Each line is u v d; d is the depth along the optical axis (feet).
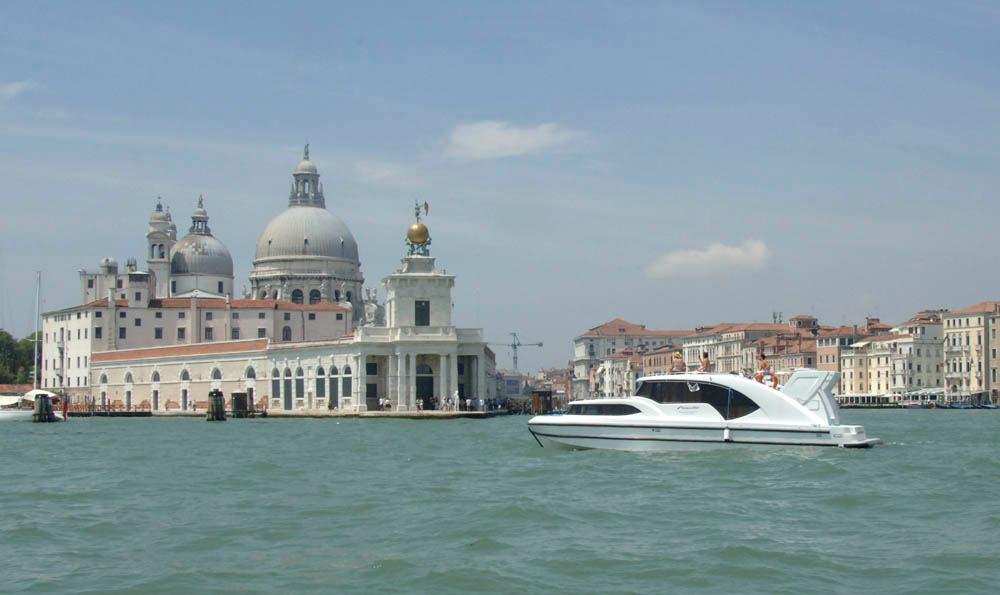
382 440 327.67
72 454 282.97
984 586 117.08
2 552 137.69
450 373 560.20
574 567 125.29
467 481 199.52
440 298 568.41
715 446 224.33
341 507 169.99
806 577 120.88
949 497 173.06
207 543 142.31
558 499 171.63
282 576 123.34
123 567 128.67
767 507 163.43
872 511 160.97
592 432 230.07
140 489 196.54
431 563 127.95
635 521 152.66
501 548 135.33
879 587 116.88
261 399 627.46
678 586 117.39
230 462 249.55
